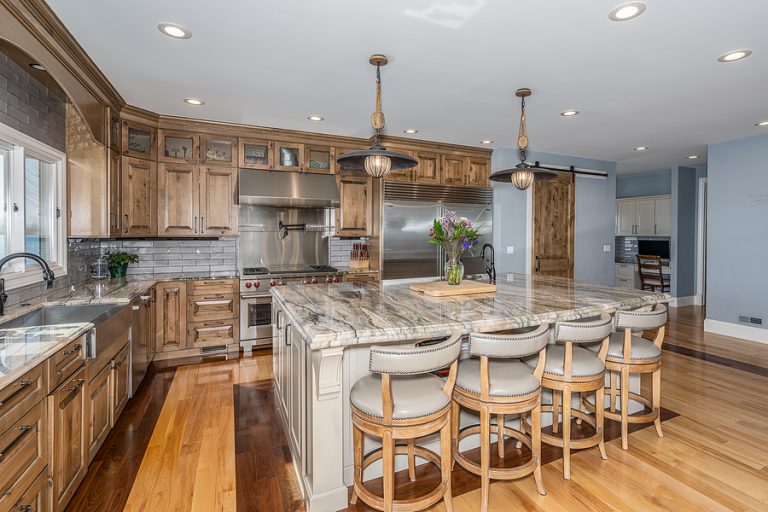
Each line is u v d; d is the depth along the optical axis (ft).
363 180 16.16
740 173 15.94
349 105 11.87
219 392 10.66
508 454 7.74
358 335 5.81
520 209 17.98
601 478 7.00
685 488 6.72
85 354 6.64
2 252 8.16
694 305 23.35
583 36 7.82
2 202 8.18
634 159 20.20
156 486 6.73
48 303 8.32
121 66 9.21
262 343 14.07
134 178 12.21
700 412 9.52
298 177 14.88
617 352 8.02
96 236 10.80
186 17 7.16
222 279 13.51
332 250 16.88
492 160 17.76
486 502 6.10
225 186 13.98
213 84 10.28
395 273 16.14
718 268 16.79
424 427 5.60
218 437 8.36
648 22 7.29
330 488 6.13
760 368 12.62
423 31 7.64
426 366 5.34
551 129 14.51
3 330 6.27
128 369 9.50
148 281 12.11
